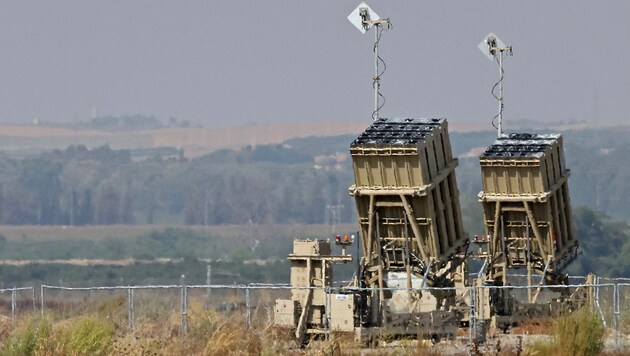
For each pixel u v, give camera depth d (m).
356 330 166.50
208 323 165.75
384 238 182.00
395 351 154.25
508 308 188.25
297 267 175.25
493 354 152.75
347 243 181.25
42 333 158.12
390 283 184.12
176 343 155.12
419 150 176.25
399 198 178.75
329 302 167.88
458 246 189.50
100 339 154.88
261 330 164.62
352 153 177.75
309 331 171.88
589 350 150.12
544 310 187.62
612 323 177.12
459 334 179.62
